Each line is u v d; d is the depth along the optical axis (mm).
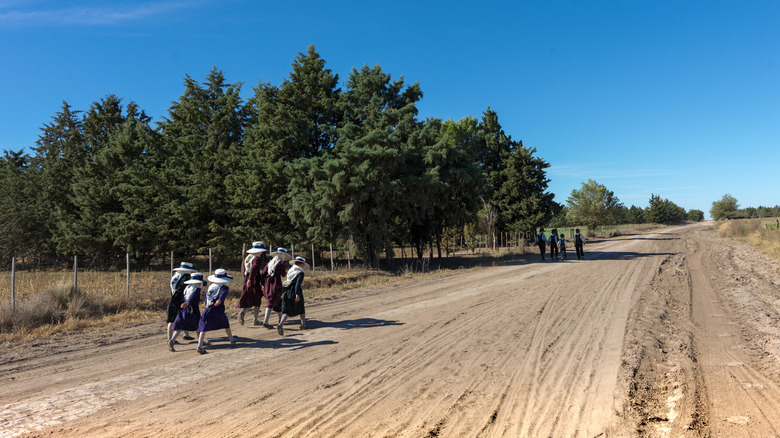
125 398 5297
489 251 34000
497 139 49000
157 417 4711
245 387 5656
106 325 9898
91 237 25703
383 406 4949
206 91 30016
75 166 30438
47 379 6090
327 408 4914
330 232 22375
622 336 7758
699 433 4020
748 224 38344
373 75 25172
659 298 11531
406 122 24094
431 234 26562
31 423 4582
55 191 30000
